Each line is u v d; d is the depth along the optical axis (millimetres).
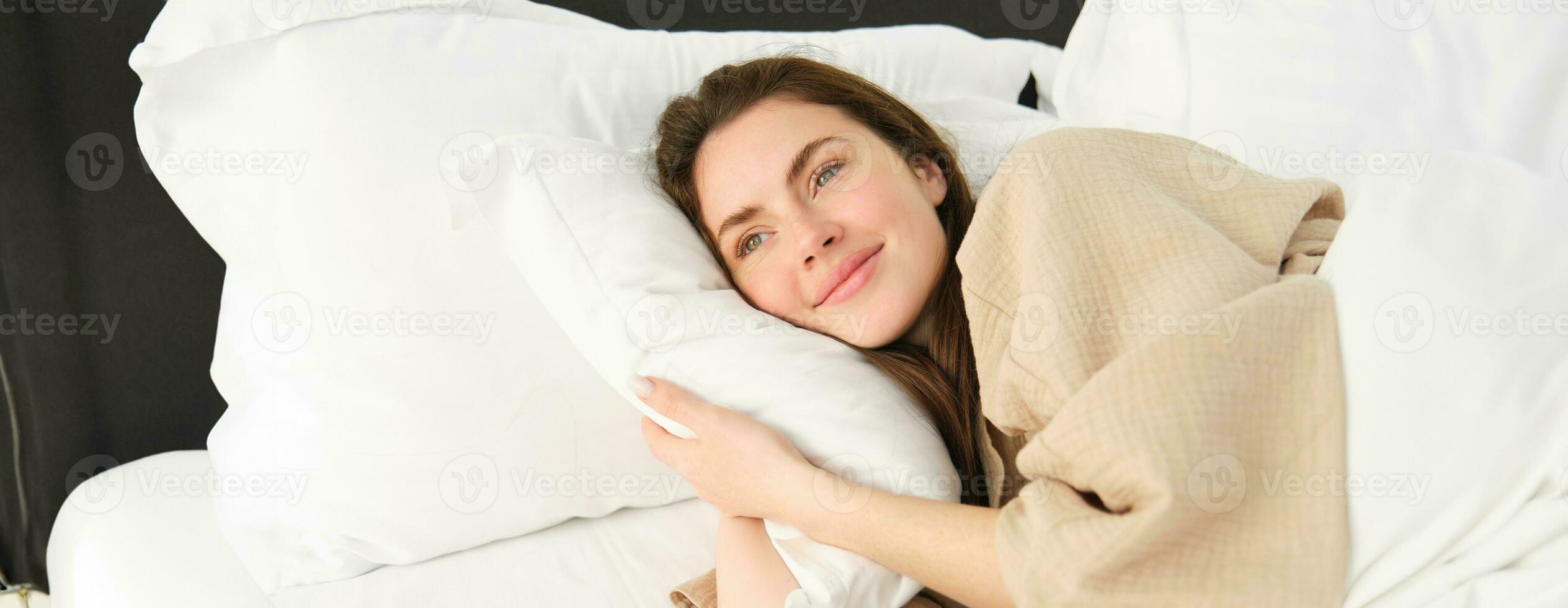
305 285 927
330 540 923
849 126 932
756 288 928
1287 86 1150
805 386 818
